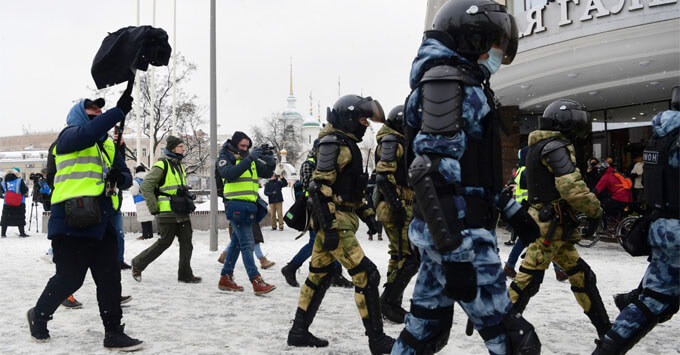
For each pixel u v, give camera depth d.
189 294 5.39
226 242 10.99
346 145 3.43
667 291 2.76
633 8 8.52
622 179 9.89
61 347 3.54
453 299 2.01
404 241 4.32
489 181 2.03
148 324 4.15
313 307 3.56
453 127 1.91
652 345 3.50
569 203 3.33
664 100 13.73
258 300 5.09
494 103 2.08
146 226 11.79
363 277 3.30
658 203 2.80
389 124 4.39
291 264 5.86
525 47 10.12
